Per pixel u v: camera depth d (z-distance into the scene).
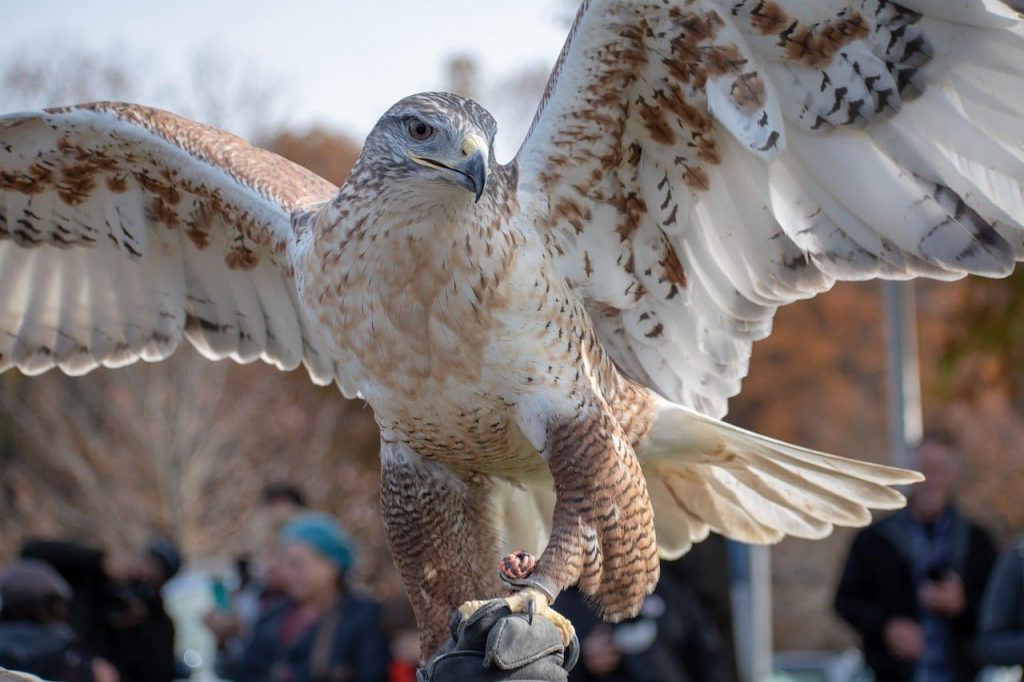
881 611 9.35
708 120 5.50
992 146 5.34
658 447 5.82
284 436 30.72
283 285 6.55
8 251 6.66
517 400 5.24
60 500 29.23
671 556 6.15
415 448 5.51
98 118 6.05
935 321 29.14
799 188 5.61
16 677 5.20
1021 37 5.13
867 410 38.50
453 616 4.88
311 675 9.27
